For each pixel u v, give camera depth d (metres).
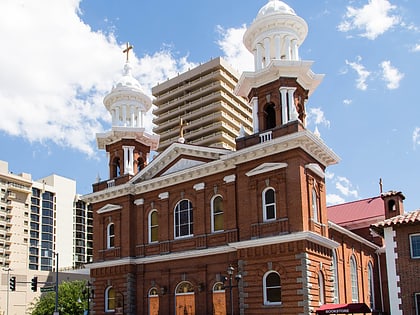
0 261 117.25
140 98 48.97
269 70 37.62
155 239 42.59
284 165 34.47
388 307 52.44
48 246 129.25
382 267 54.22
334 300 39.09
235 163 37.28
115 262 43.16
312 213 34.88
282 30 39.06
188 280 39.19
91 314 44.25
